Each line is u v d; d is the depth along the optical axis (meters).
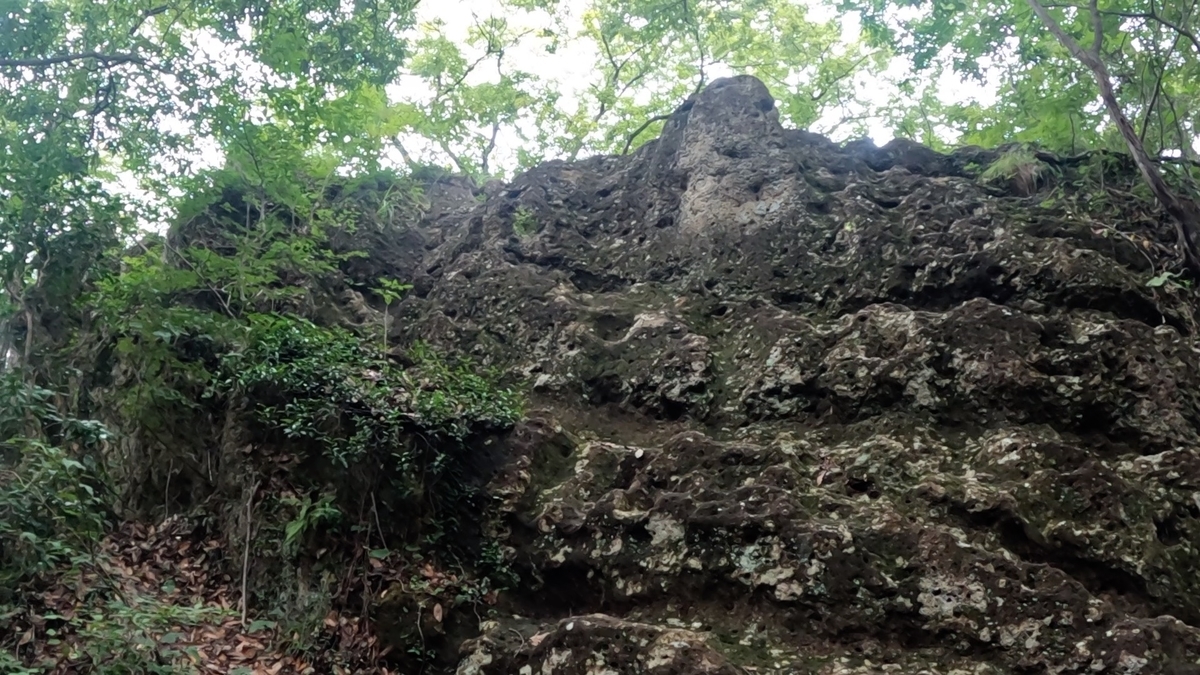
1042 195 8.05
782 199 8.16
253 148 7.63
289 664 5.51
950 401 6.01
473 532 5.94
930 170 8.80
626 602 5.33
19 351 8.62
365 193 10.16
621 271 8.52
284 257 8.49
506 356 7.70
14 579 5.36
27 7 6.50
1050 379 5.88
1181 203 7.18
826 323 7.05
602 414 6.94
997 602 4.60
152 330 6.89
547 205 9.42
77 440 7.32
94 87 6.85
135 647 5.06
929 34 8.40
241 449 6.75
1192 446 5.50
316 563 5.96
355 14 7.70
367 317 8.52
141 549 6.77
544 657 4.75
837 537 4.94
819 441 6.04
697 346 6.98
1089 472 5.17
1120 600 4.73
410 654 5.31
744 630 4.90
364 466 6.09
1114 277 6.48
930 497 5.27
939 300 6.92
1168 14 8.30
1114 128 9.57
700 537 5.26
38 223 6.73
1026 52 8.60
